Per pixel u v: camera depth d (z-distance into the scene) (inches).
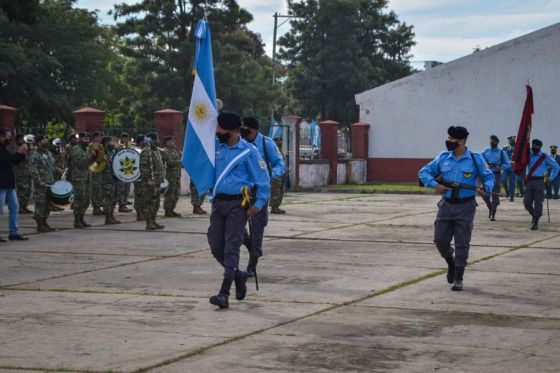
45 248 554.6
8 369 255.0
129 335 299.9
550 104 1416.1
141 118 2011.6
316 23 2250.2
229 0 2011.6
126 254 527.2
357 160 1496.1
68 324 317.7
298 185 1300.4
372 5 2405.3
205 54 374.3
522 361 268.1
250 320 327.3
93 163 690.2
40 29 1720.0
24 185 810.2
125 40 2043.6
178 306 355.6
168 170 780.0
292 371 253.9
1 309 346.9
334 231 678.5
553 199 1128.8
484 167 407.5
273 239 619.2
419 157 1504.7
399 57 2429.9
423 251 551.5
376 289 402.6
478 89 1461.6
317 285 413.7
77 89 1777.8
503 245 591.8
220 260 363.6
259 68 2087.8
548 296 388.8
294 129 1293.1
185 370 254.4
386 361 266.4
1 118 970.7
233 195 354.0
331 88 2253.9
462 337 301.1
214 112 367.6
